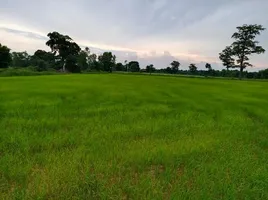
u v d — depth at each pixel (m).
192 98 23.47
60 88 25.23
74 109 16.11
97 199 5.82
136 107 17.88
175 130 12.14
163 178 6.80
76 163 7.37
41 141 9.52
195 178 6.87
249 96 27.36
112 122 13.21
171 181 6.77
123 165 7.54
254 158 8.75
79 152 8.37
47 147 8.97
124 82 36.88
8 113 14.09
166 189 6.31
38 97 19.48
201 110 18.34
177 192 6.01
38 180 6.31
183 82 44.09
